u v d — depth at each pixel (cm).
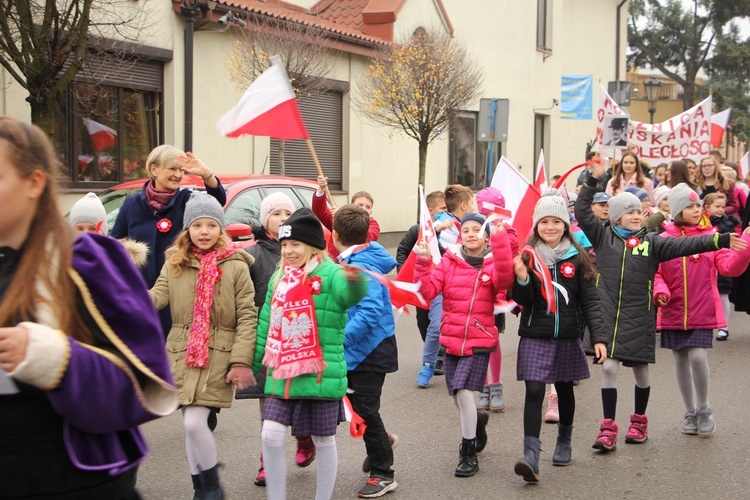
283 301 429
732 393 764
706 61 4897
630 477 538
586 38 3162
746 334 1097
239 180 804
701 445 608
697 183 1124
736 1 4738
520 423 670
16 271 206
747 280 1020
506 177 696
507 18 2420
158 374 218
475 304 535
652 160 1410
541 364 528
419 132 1670
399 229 2012
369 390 500
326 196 591
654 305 593
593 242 602
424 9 1964
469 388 532
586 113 2809
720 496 504
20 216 207
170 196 555
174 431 640
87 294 209
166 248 549
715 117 1811
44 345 193
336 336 432
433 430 648
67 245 210
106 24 1058
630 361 586
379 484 500
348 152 1816
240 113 543
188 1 1175
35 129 212
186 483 524
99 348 211
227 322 451
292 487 515
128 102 1323
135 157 1342
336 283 422
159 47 1336
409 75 1627
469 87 1697
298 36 1412
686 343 629
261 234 541
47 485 207
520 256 527
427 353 793
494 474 545
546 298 523
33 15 951
